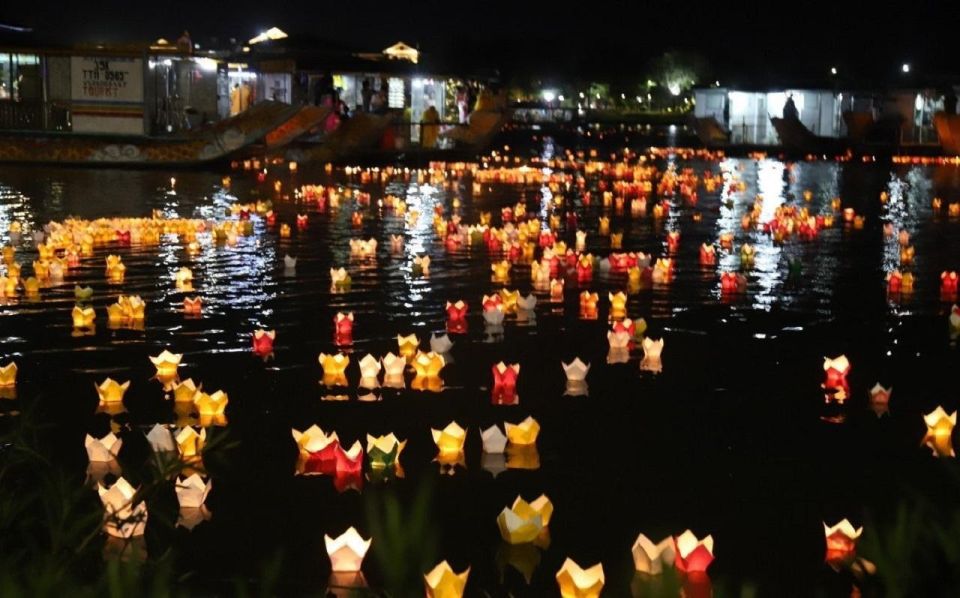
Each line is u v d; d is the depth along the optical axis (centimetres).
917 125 4747
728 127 4981
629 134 6350
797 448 608
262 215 1831
